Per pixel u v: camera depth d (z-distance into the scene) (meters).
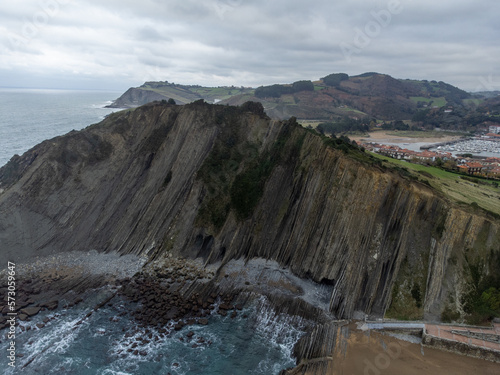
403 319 48.84
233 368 42.09
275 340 46.72
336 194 59.84
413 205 54.78
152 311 51.41
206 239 65.69
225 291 56.19
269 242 63.91
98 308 52.06
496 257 50.50
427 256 52.84
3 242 62.72
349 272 53.31
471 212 53.06
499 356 42.47
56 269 60.12
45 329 47.53
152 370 41.62
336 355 43.38
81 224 67.75
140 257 63.56
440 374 40.88
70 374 40.66
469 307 48.44
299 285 57.03
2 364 41.50
